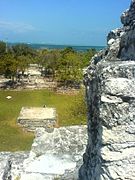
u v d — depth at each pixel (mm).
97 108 7348
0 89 59781
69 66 61219
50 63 72188
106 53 8688
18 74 67875
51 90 59188
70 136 14352
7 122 38719
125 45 8008
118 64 6934
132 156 6340
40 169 11891
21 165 13117
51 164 12195
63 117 40688
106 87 6438
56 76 63781
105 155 6398
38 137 14383
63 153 13094
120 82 6402
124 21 8961
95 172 7207
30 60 84750
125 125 6352
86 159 8609
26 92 58219
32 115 39062
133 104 6328
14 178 12227
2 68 65438
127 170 6344
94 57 9469
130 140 6348
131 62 7113
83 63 60594
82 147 13531
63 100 52438
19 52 94000
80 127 15352
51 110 41844
